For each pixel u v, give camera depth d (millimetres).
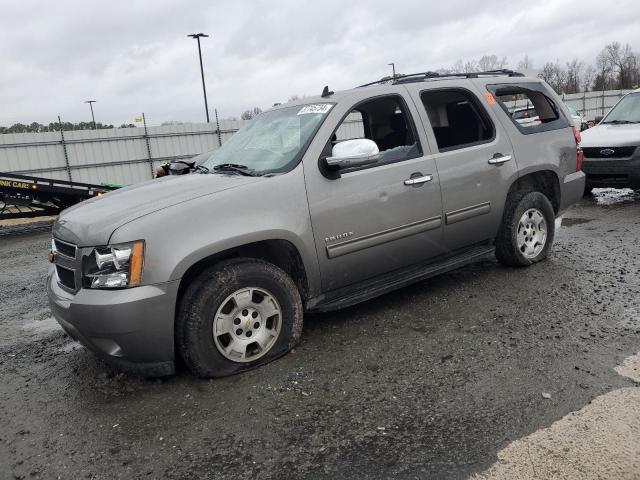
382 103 4480
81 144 23219
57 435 3027
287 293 3695
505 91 5223
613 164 8727
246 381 3457
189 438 2883
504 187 4922
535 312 4219
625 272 5023
